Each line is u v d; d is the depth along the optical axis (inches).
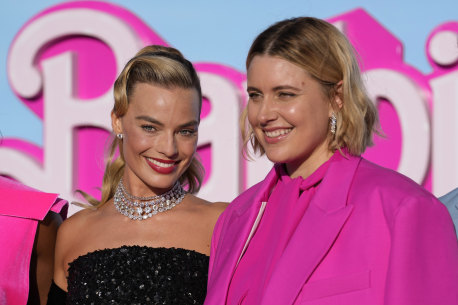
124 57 450.0
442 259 119.2
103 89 464.1
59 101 460.1
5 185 196.4
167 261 178.1
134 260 178.2
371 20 430.9
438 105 410.3
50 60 465.1
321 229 132.3
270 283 132.7
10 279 181.9
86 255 183.5
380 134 144.9
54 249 196.5
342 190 135.0
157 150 176.1
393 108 421.7
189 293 176.4
